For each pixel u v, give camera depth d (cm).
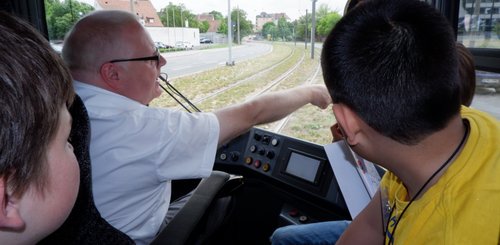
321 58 58
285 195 167
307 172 155
